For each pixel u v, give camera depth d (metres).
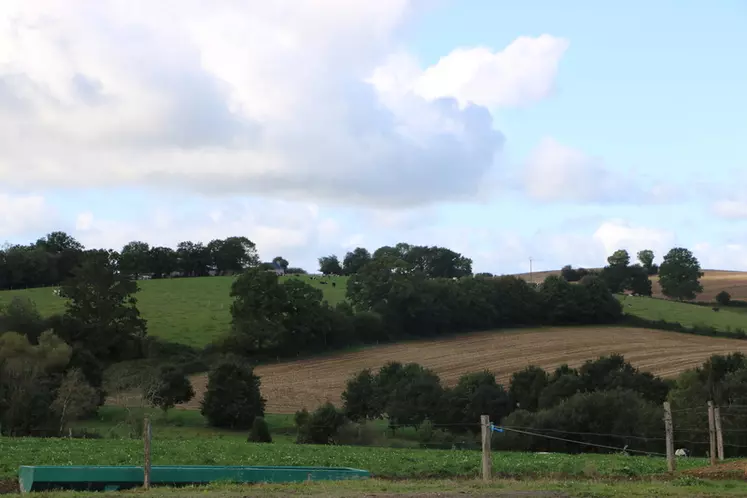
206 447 44.66
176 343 125.56
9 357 86.56
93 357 95.38
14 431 66.94
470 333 147.75
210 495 22.11
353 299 153.50
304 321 128.75
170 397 90.00
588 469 33.97
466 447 69.25
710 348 129.50
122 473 25.20
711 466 32.53
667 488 25.44
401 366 96.06
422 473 33.78
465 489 24.47
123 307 121.81
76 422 80.12
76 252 196.88
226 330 134.25
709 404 34.72
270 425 83.69
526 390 90.50
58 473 24.39
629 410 65.38
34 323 114.69
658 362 117.12
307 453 43.00
